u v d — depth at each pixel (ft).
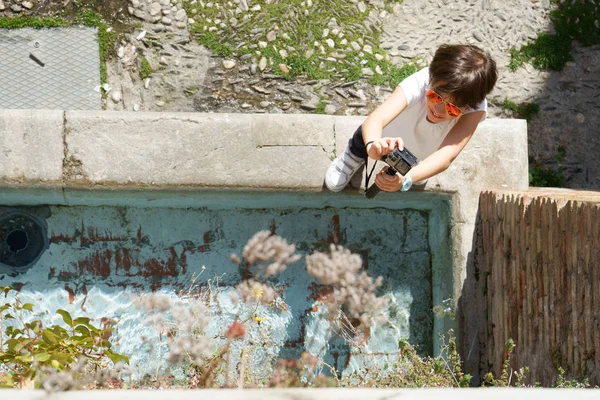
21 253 13.10
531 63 17.49
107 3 16.48
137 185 12.49
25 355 10.32
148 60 16.37
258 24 16.81
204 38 16.60
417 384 12.00
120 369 11.07
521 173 13.39
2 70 15.94
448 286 13.33
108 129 12.41
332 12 17.11
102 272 13.19
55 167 12.31
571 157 17.17
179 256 13.29
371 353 13.38
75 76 16.11
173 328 12.69
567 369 10.27
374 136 10.56
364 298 11.39
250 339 13.02
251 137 12.64
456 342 13.20
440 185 13.08
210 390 5.48
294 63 16.66
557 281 10.52
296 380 9.73
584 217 9.86
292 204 13.30
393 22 17.30
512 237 11.91
